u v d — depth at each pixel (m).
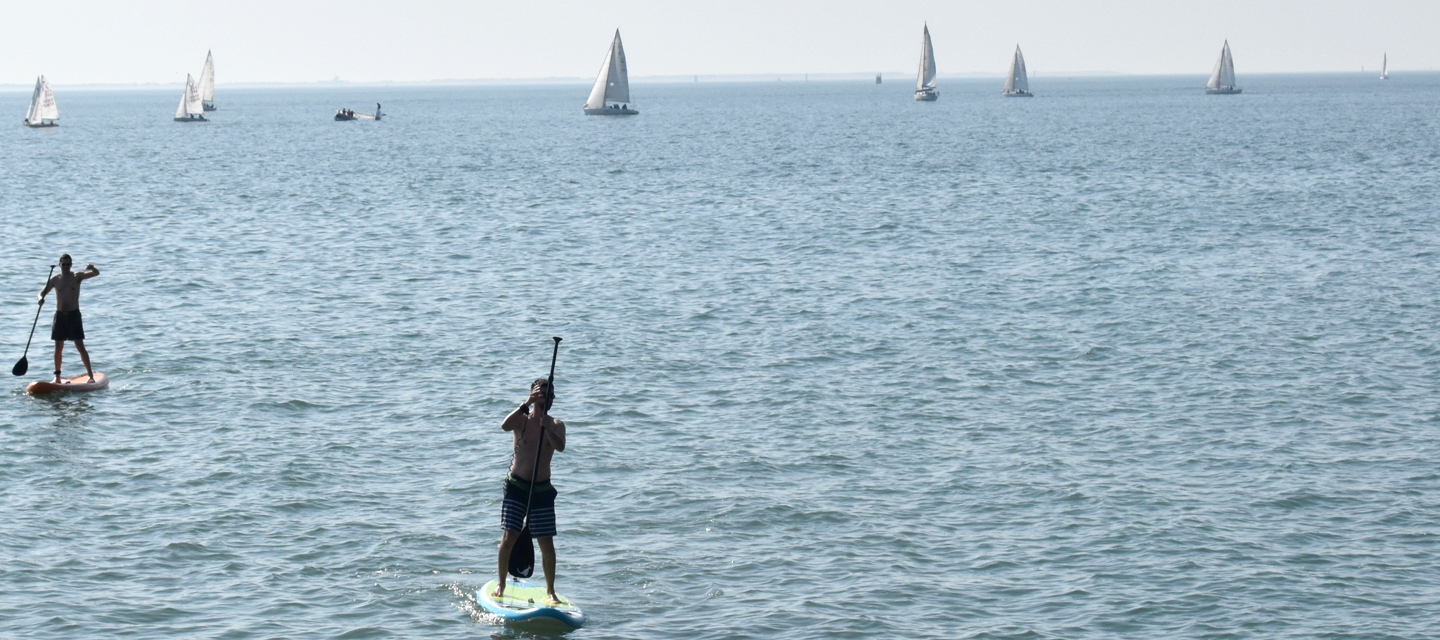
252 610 41.34
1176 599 42.72
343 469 55.56
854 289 103.44
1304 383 71.50
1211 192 184.75
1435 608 42.09
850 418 64.69
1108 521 49.75
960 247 128.00
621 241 135.25
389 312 93.38
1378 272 109.44
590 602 42.56
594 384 71.38
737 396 69.00
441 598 42.62
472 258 122.06
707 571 45.09
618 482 54.25
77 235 141.62
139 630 39.66
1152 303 96.06
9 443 58.94
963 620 41.22
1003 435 61.66
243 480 53.78
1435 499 52.25
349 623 40.62
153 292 101.12
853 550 46.94
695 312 93.81
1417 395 68.88
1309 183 196.88
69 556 45.28
